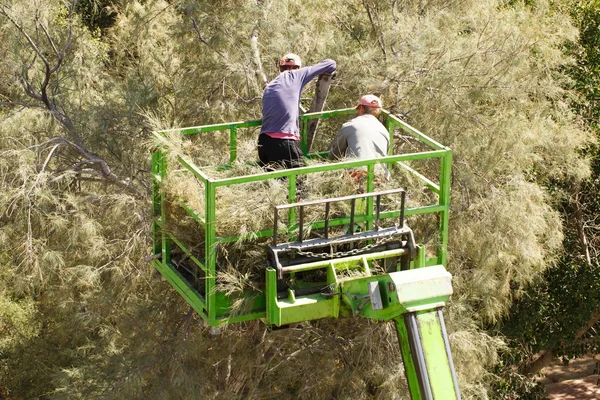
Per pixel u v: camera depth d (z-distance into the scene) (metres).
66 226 9.48
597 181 12.23
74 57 10.56
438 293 5.30
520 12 10.81
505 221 9.55
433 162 9.93
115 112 10.41
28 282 9.45
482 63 9.95
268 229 6.01
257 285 6.05
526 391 12.92
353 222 5.91
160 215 6.98
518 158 9.83
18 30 9.94
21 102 10.38
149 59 10.94
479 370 9.98
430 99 9.66
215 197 5.93
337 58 10.01
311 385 9.77
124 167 10.29
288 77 6.78
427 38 9.87
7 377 11.70
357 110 7.36
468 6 11.03
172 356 9.25
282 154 6.65
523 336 12.59
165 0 11.51
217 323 5.97
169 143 6.47
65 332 10.40
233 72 9.88
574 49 12.19
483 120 10.00
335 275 5.81
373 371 9.57
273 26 9.95
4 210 9.02
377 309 5.41
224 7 10.21
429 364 5.30
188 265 6.82
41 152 9.70
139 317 9.52
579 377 16.28
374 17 10.99
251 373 9.88
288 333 9.72
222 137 10.06
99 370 9.40
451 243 9.95
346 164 5.94
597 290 12.39
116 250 9.91
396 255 6.04
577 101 11.98
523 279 10.34
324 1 10.88
